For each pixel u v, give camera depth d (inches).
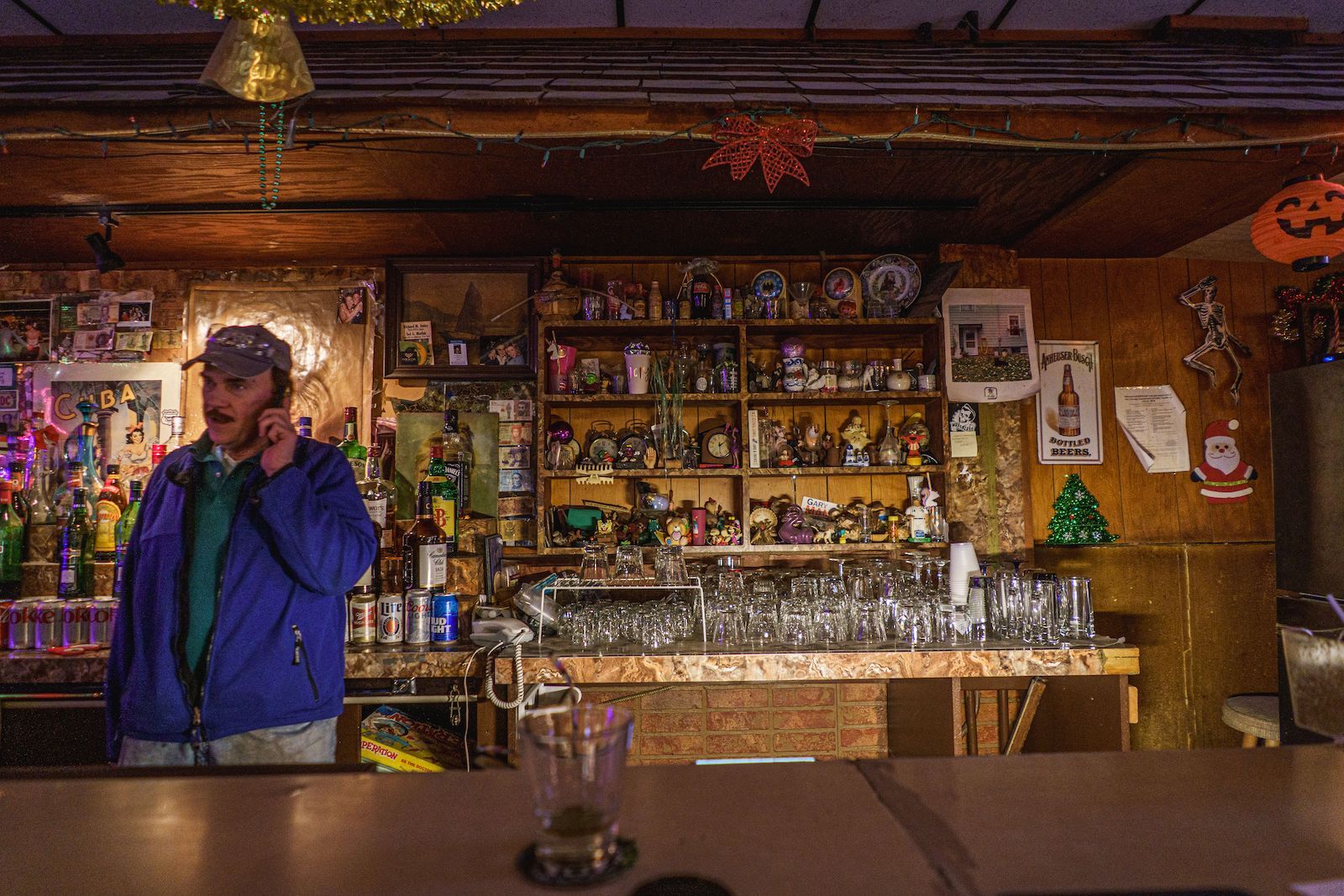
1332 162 98.5
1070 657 95.0
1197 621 140.3
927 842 29.7
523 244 130.5
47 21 126.5
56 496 117.7
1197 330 144.7
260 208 111.9
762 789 35.5
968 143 93.0
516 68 109.1
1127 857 28.2
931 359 131.8
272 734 68.1
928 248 136.9
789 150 92.1
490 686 93.4
